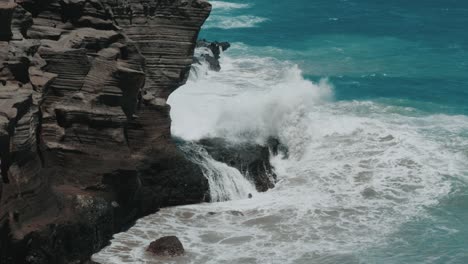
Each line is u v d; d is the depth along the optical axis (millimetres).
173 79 47156
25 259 35656
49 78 39344
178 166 45938
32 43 39656
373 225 44625
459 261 41094
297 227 43938
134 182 42875
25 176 35469
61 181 40438
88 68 41531
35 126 37406
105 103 41719
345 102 68062
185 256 39969
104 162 41594
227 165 49156
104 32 42969
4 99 35312
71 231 38219
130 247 40844
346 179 50625
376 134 58062
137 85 42344
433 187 50062
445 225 45094
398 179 50969
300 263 39906
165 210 45625
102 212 40531
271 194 48656
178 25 46938
